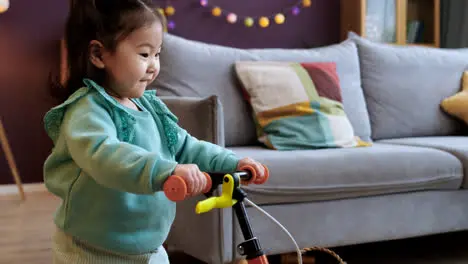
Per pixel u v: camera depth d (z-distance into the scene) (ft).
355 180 6.12
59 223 3.59
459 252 7.30
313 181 5.90
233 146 7.45
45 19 11.64
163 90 7.24
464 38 13.73
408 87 8.86
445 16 14.03
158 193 3.66
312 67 7.72
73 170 3.51
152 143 3.70
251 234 3.07
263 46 13.47
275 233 5.85
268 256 7.04
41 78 11.68
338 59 8.36
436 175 6.63
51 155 3.57
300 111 7.16
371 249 7.42
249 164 3.65
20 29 11.53
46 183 3.62
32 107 11.68
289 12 13.57
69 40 3.62
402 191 6.51
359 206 6.29
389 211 6.47
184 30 12.78
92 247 3.54
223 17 13.05
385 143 8.11
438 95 9.04
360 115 8.18
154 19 3.46
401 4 13.34
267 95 7.25
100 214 3.48
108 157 2.97
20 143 11.66
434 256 7.11
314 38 13.83
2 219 9.16
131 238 3.56
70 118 3.33
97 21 3.45
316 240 6.06
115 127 3.43
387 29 13.33
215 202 3.00
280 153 6.33
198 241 5.78
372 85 8.71
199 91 7.32
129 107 3.69
